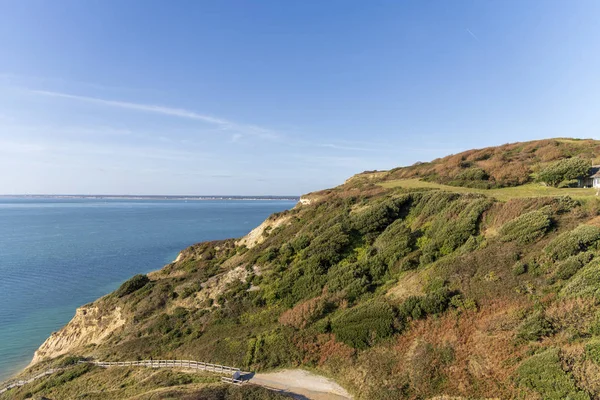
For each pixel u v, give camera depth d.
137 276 48.12
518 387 17.61
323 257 35.12
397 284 28.75
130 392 24.45
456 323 22.34
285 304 32.59
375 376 21.73
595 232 22.12
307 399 21.34
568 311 18.78
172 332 34.19
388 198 41.66
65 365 33.28
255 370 25.66
